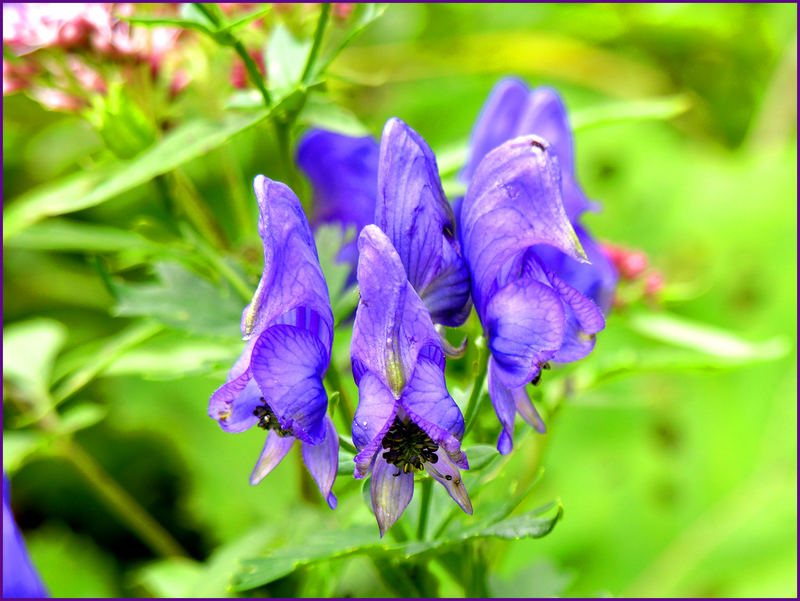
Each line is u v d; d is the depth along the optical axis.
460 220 0.27
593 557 0.47
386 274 0.25
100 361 0.34
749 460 0.49
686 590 0.46
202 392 0.47
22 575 0.28
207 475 0.45
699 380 0.50
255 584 0.27
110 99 0.33
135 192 0.50
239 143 0.45
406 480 0.25
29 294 0.52
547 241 0.26
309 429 0.25
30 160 0.50
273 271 0.25
